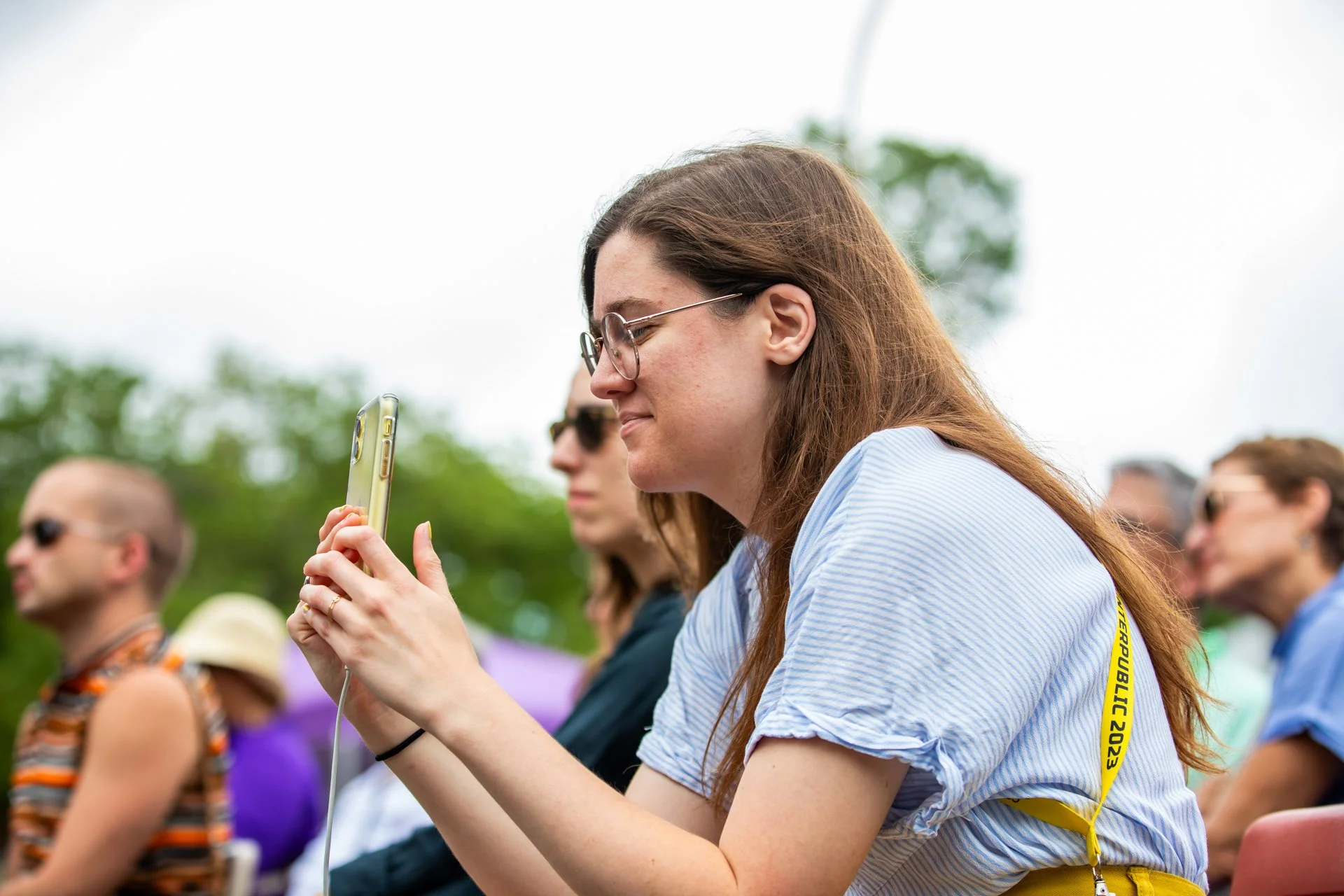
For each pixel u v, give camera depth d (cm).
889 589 132
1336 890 163
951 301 205
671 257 157
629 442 161
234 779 470
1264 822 173
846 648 131
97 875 303
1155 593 158
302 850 484
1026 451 154
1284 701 268
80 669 327
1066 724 138
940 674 130
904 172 1429
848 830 127
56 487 340
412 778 169
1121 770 143
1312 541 318
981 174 1459
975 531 136
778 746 131
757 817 128
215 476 2183
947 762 126
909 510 136
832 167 170
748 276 156
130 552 341
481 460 2323
